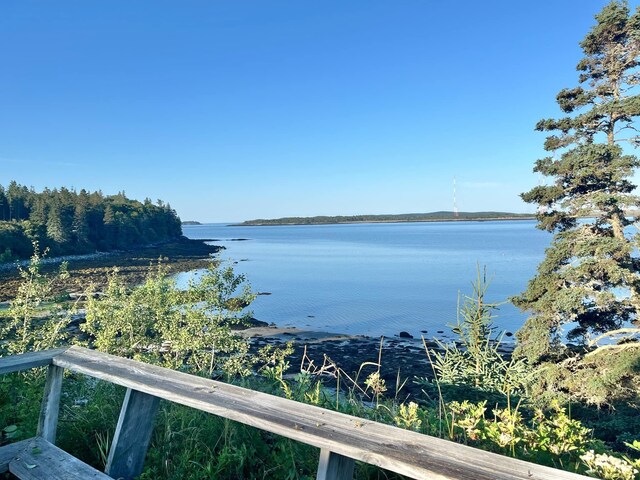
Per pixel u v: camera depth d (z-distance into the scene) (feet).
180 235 485.15
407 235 551.18
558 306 42.52
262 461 8.60
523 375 21.49
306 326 90.58
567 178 48.80
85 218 283.18
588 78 51.29
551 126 49.83
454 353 21.77
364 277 168.14
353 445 5.23
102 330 38.63
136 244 344.49
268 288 143.23
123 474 7.94
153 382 7.58
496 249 297.12
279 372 13.82
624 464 7.43
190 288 40.29
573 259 46.32
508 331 81.00
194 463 8.28
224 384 7.60
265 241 451.94
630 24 45.44
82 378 13.82
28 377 13.65
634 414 36.19
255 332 84.84
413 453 5.04
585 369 40.37
